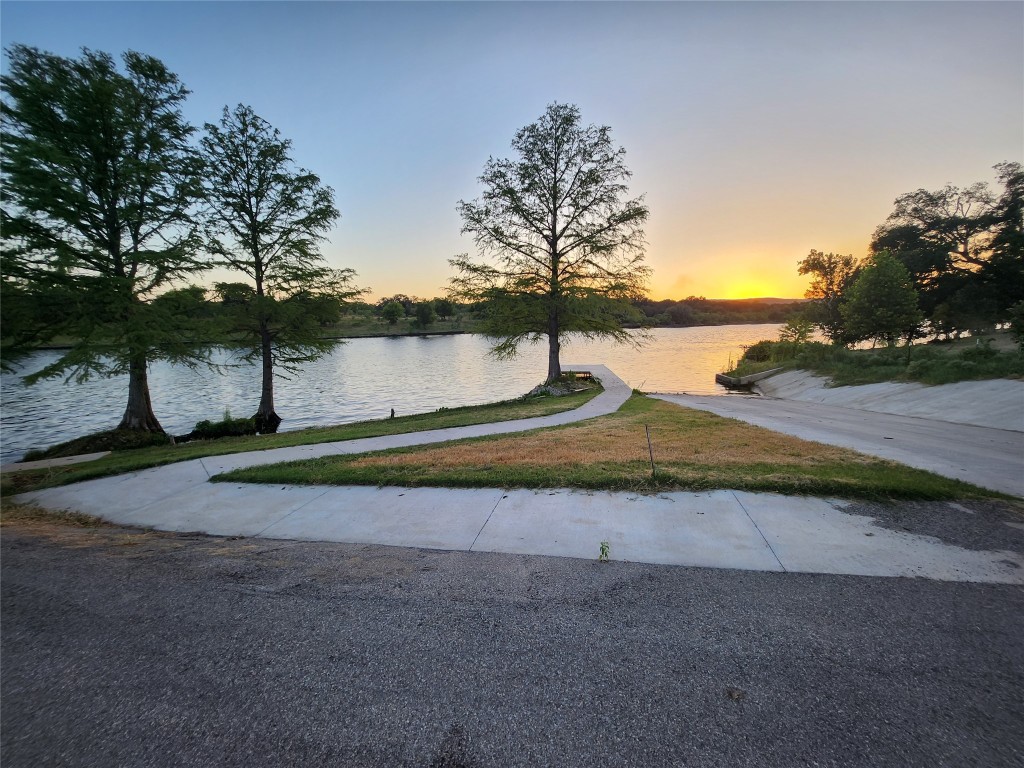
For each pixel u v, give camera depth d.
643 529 4.68
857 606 3.23
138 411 16.34
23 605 3.71
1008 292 38.91
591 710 2.37
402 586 3.77
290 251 18.34
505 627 3.14
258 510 5.98
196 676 2.78
